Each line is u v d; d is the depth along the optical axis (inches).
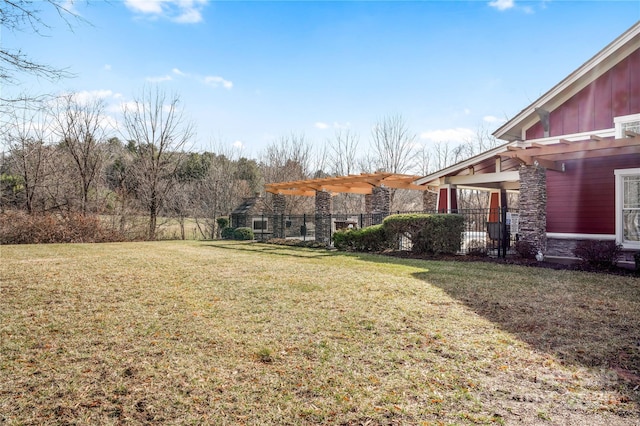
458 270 362.9
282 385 130.7
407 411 113.7
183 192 1024.2
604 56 437.1
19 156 825.5
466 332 182.7
